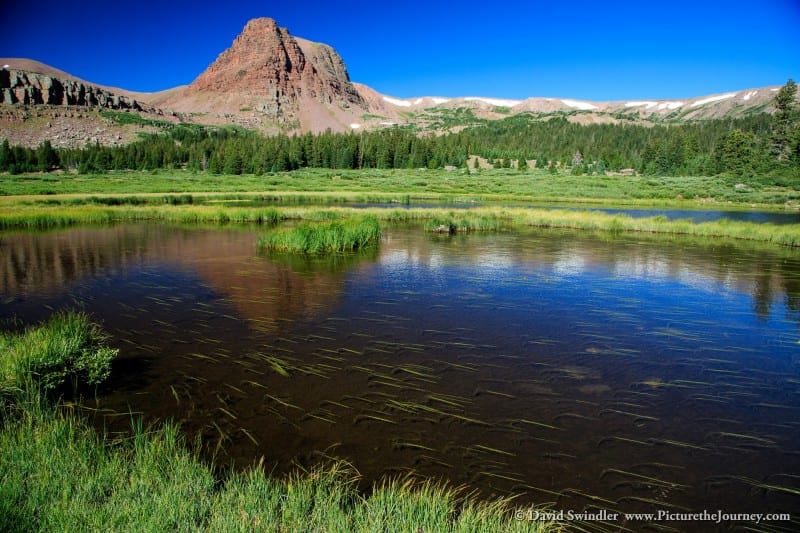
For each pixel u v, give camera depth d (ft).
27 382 19.70
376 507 12.89
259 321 32.24
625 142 560.20
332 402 20.62
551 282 44.98
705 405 20.95
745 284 45.24
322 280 45.03
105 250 61.93
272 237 63.98
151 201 144.46
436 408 20.21
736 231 80.84
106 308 35.45
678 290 42.50
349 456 16.57
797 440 18.20
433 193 212.23
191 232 80.74
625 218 97.14
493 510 13.70
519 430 18.53
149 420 18.80
